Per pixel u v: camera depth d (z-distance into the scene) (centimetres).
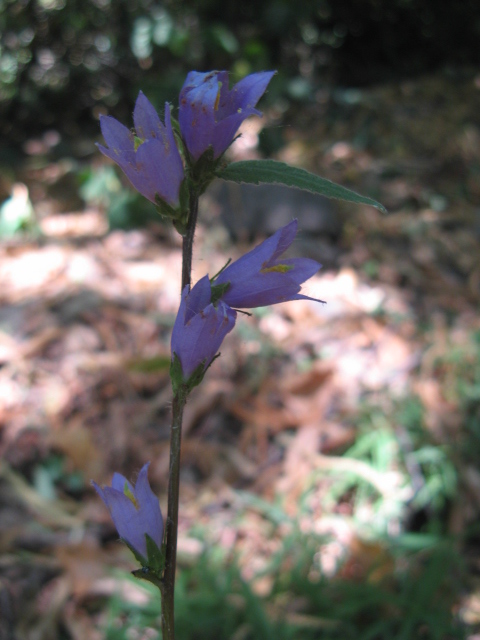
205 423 64
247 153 116
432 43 179
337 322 76
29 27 139
